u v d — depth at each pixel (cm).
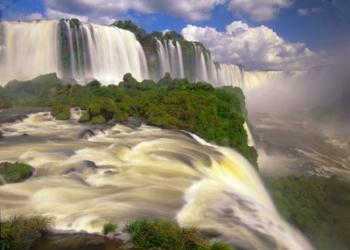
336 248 2600
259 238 1506
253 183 2680
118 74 6738
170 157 2359
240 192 2066
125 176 1969
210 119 3469
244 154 3428
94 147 2502
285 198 2970
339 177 4394
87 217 1455
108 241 1316
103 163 2155
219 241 1366
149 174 2030
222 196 1847
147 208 1583
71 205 1562
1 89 4762
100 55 6431
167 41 8306
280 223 1872
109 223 1391
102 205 1575
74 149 2425
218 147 3009
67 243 1295
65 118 3575
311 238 2562
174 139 2886
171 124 3338
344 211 3225
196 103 3659
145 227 1336
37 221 1341
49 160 2142
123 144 2617
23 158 2172
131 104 3762
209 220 1552
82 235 1345
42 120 3528
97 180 1884
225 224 1538
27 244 1254
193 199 1744
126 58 6956
